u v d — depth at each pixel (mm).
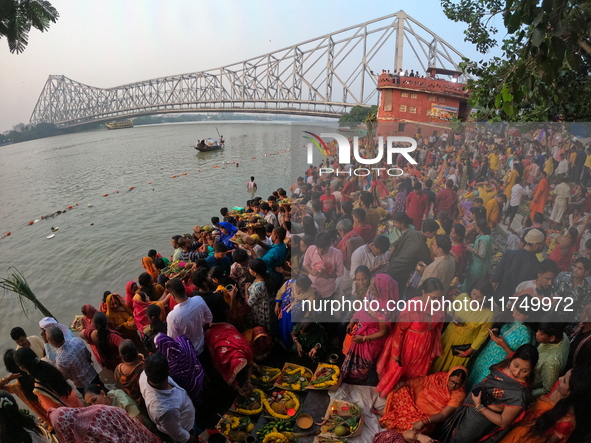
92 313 4934
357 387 3287
